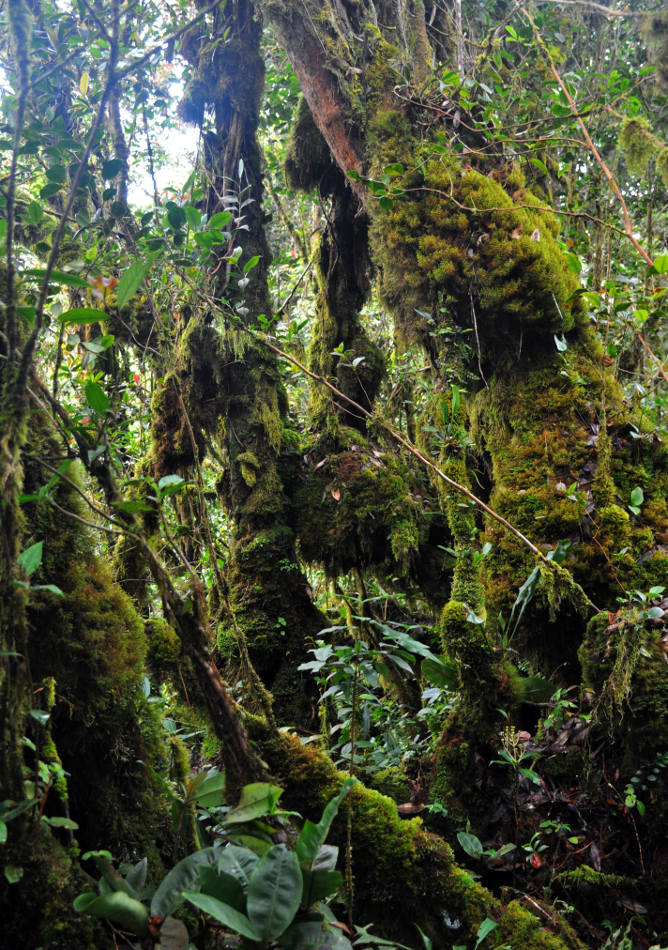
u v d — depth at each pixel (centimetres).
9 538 135
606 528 297
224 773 172
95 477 175
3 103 207
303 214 600
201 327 393
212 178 413
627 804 236
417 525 399
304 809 194
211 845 179
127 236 294
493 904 196
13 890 133
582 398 327
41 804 140
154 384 400
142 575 267
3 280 155
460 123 360
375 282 437
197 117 414
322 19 369
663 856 238
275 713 358
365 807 196
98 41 338
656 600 273
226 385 404
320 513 404
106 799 166
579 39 572
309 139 423
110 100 349
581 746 264
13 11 146
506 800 258
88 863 161
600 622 267
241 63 399
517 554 304
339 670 238
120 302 163
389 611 439
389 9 402
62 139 232
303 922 144
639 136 331
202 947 153
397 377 451
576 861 244
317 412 431
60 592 138
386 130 359
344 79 366
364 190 369
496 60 393
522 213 343
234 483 410
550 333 336
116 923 143
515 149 385
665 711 247
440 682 271
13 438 137
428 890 192
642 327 369
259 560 388
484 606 289
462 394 356
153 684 204
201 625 170
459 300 344
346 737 289
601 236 477
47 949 132
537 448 323
